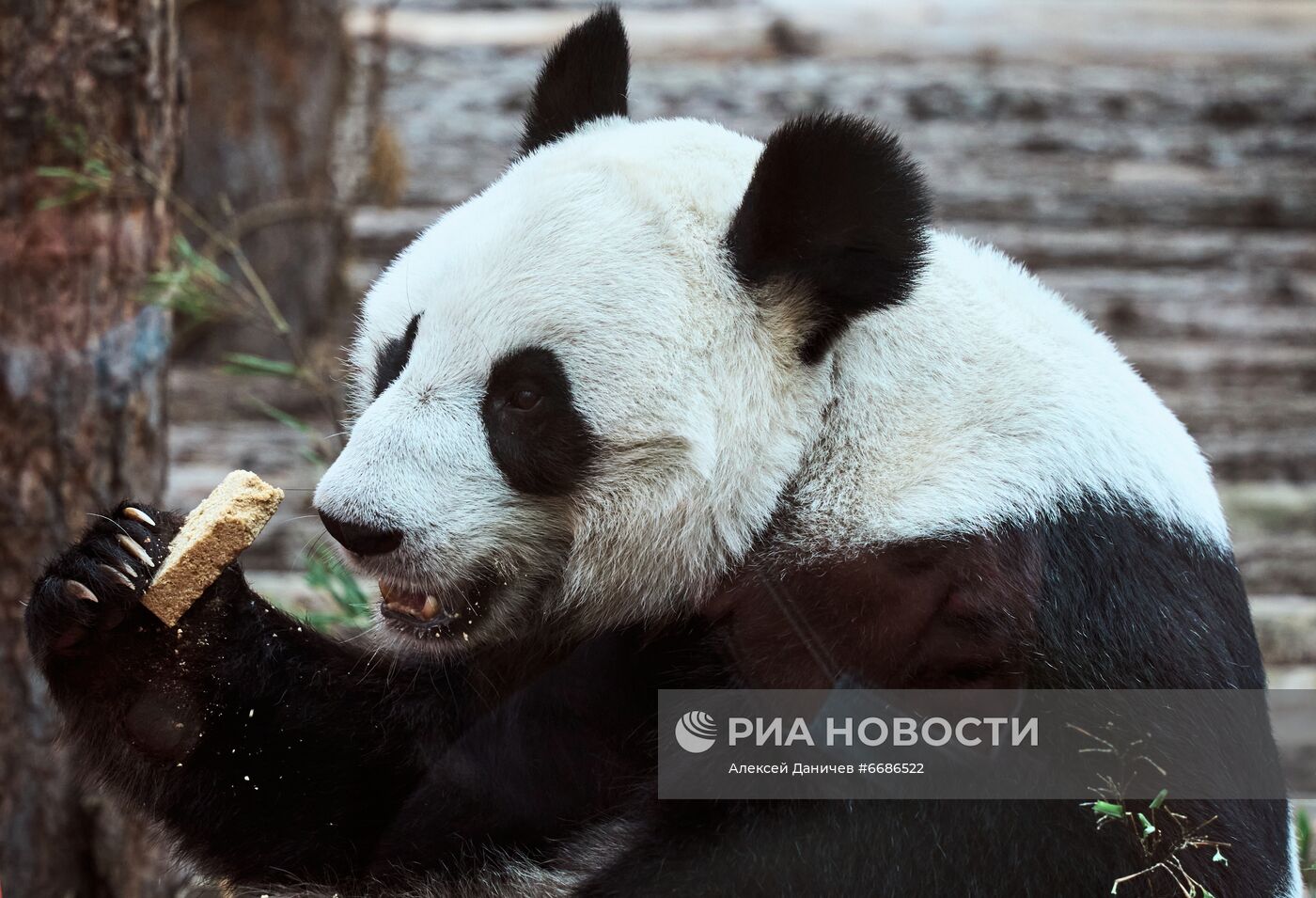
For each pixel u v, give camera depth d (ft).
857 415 18.72
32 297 25.30
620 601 19.56
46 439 25.55
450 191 61.31
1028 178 66.33
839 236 18.31
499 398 18.61
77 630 19.57
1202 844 16.74
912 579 17.76
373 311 20.12
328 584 27.71
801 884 17.12
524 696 20.56
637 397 18.45
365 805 21.07
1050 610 17.20
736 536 18.85
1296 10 82.58
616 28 22.02
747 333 18.79
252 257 51.44
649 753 19.43
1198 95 72.08
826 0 78.23
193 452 47.01
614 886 17.97
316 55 51.90
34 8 24.70
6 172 24.99
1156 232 65.00
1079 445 18.26
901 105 69.51
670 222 18.99
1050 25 78.02
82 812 26.23
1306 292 61.87
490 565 19.11
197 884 24.04
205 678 20.30
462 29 73.00
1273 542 45.78
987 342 19.06
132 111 25.72
